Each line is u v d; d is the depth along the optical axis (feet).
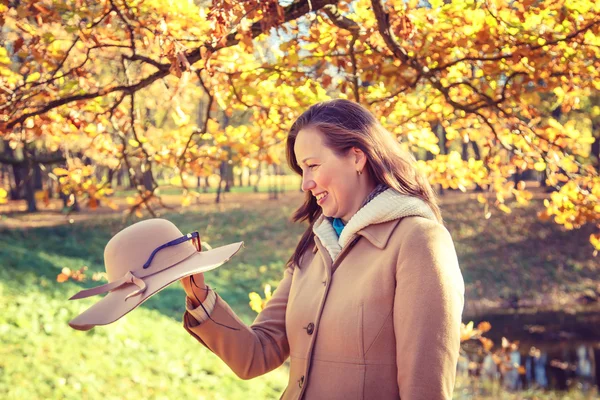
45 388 24.06
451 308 5.12
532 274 72.49
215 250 6.02
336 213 6.10
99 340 30.40
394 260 5.51
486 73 14.25
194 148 16.22
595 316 60.85
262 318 6.98
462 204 92.32
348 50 13.89
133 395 25.98
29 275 43.39
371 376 5.41
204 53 10.67
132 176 16.08
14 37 13.62
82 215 87.86
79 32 12.73
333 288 5.90
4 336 27.86
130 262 5.90
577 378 42.68
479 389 39.78
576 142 13.92
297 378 5.96
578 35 12.78
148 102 19.61
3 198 14.47
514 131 14.14
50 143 16.94
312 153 5.95
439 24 13.43
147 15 13.07
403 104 15.66
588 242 78.13
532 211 86.69
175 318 42.60
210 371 31.48
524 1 11.73
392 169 5.90
